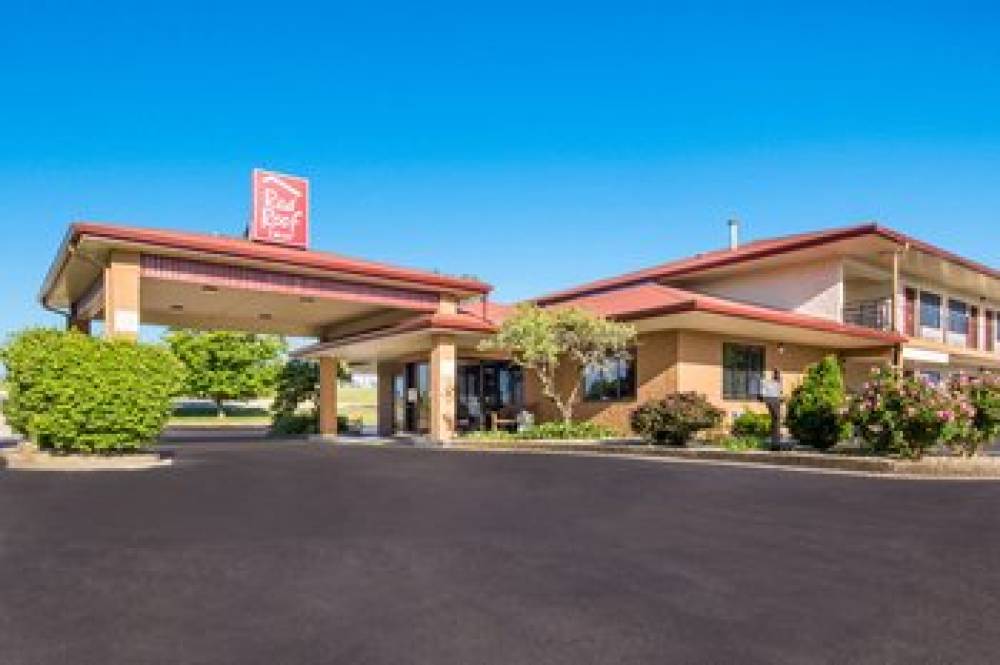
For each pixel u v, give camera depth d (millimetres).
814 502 9039
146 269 18391
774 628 4395
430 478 11914
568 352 20875
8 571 5711
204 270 19391
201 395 50125
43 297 24562
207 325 29641
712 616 4617
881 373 13477
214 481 11555
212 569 5781
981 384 13484
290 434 30906
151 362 14719
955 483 10828
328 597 5023
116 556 6215
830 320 23438
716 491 10031
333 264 21047
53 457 14148
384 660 3895
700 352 20844
